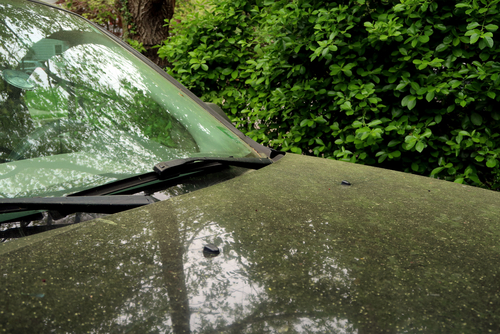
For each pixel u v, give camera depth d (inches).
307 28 124.9
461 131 106.0
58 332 25.7
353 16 115.8
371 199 48.8
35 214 39.8
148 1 227.1
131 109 59.9
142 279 31.0
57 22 62.7
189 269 32.4
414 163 117.6
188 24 155.9
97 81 59.7
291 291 30.0
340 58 119.0
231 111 152.6
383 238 38.5
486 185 117.4
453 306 28.8
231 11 149.0
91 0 335.9
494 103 109.5
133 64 68.5
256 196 47.8
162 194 47.5
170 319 27.0
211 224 40.0
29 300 28.3
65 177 45.6
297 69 125.8
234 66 156.9
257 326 26.5
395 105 118.6
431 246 37.4
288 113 138.1
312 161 65.7
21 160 45.6
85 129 53.1
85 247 35.2
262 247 35.9
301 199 47.5
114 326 26.3
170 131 60.1
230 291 29.9
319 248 36.1
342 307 28.4
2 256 33.6
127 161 51.5
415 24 107.0
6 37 53.5
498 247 37.9
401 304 28.8
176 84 72.3
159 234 37.7
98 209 41.3
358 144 117.8
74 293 29.3
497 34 105.3
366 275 32.2
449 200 50.2
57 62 56.8
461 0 105.6
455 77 107.1
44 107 51.4
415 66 113.6
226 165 57.7
